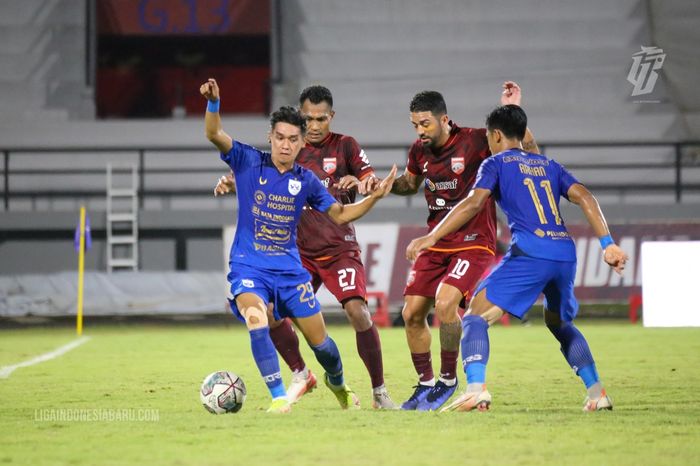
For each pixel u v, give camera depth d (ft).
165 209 229.04
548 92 262.06
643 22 266.77
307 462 50.31
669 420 65.00
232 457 51.98
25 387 92.89
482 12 270.87
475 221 78.13
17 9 262.26
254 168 70.28
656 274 180.04
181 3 276.41
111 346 146.92
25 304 208.03
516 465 49.42
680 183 233.14
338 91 262.26
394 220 226.58
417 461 50.47
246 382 96.53
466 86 262.67
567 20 267.59
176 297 210.38
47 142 249.14
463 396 69.77
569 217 228.22
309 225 80.94
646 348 135.54
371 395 87.25
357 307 78.23
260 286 70.03
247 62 297.94
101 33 275.18
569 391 88.02
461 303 82.64
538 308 214.07
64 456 53.01
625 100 261.03
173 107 295.69
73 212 228.02
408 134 253.85
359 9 270.46
